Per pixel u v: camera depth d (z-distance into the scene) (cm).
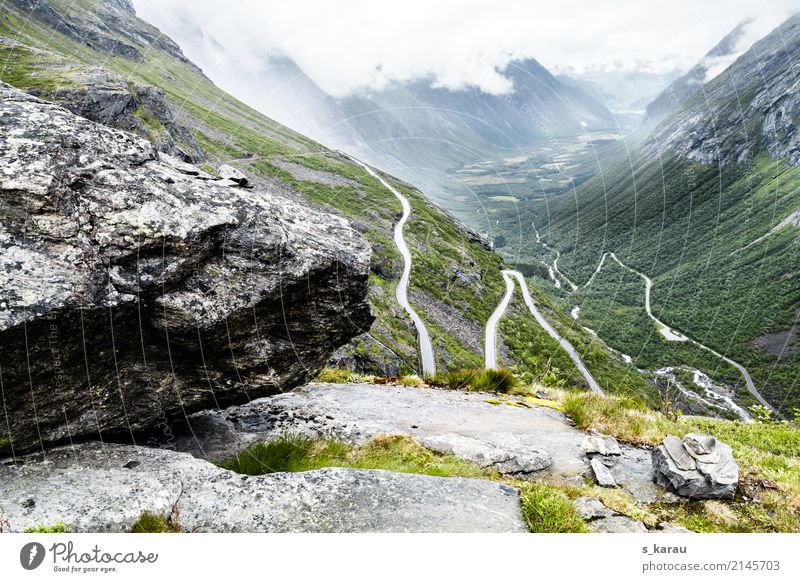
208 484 706
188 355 780
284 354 885
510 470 912
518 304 14012
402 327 10012
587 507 759
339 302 917
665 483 870
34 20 18475
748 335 17250
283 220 898
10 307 580
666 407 1545
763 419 1562
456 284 13112
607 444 1030
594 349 12381
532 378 1939
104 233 681
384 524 661
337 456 891
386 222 15500
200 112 19750
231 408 1075
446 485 767
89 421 720
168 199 754
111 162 749
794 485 868
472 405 1312
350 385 1480
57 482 647
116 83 11456
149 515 621
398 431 1030
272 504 679
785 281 19175
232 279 770
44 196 653
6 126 698
